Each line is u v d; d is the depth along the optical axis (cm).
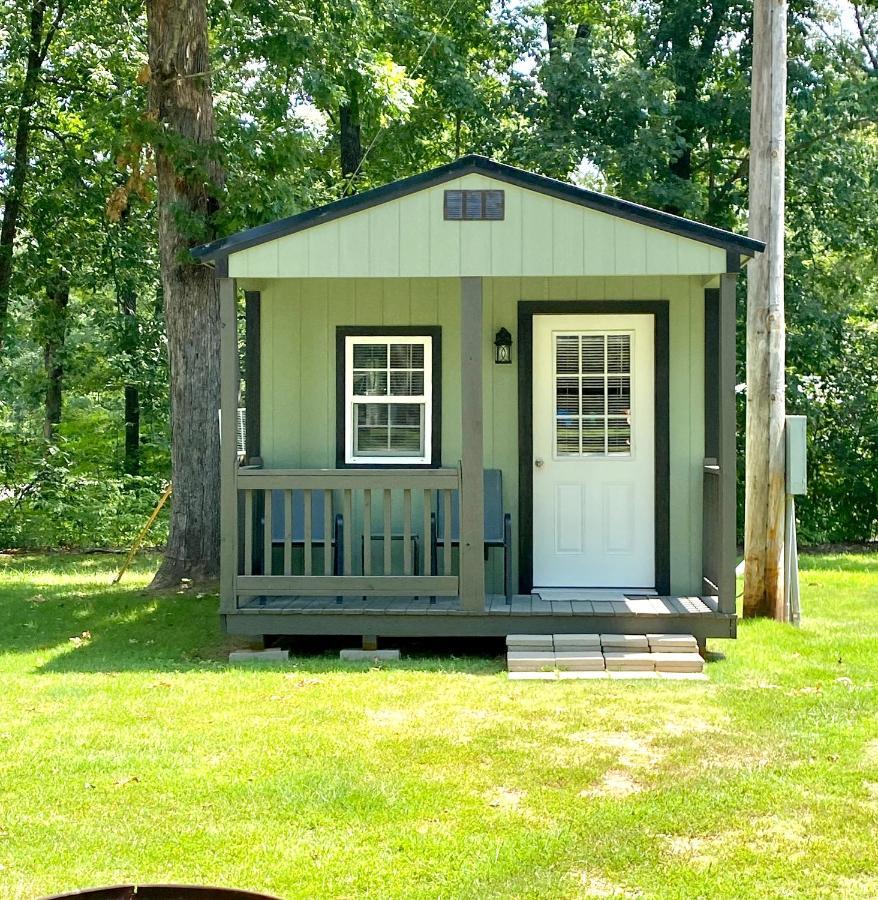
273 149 1259
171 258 1227
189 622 1023
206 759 586
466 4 1936
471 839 477
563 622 855
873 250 1888
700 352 941
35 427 2250
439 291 959
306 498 866
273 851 464
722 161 2000
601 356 958
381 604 886
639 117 1747
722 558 845
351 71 1325
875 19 1981
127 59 1658
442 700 711
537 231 835
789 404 1781
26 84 1739
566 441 961
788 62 1781
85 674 808
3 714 681
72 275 1892
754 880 437
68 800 524
